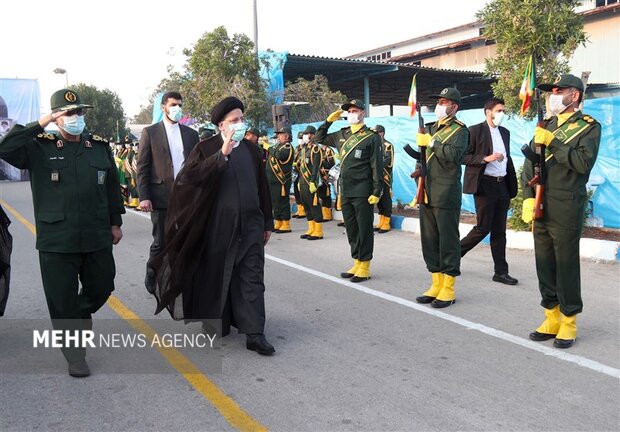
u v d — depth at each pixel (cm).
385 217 1045
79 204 409
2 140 383
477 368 418
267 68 1762
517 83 920
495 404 361
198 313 464
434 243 589
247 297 447
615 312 541
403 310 564
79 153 414
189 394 382
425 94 2677
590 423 335
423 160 577
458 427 332
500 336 486
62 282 407
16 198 1797
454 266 571
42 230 404
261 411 356
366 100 2161
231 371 419
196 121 1728
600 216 888
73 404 369
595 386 385
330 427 334
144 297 623
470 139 654
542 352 447
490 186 648
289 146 1067
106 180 441
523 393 375
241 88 1599
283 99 1788
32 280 702
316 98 1877
